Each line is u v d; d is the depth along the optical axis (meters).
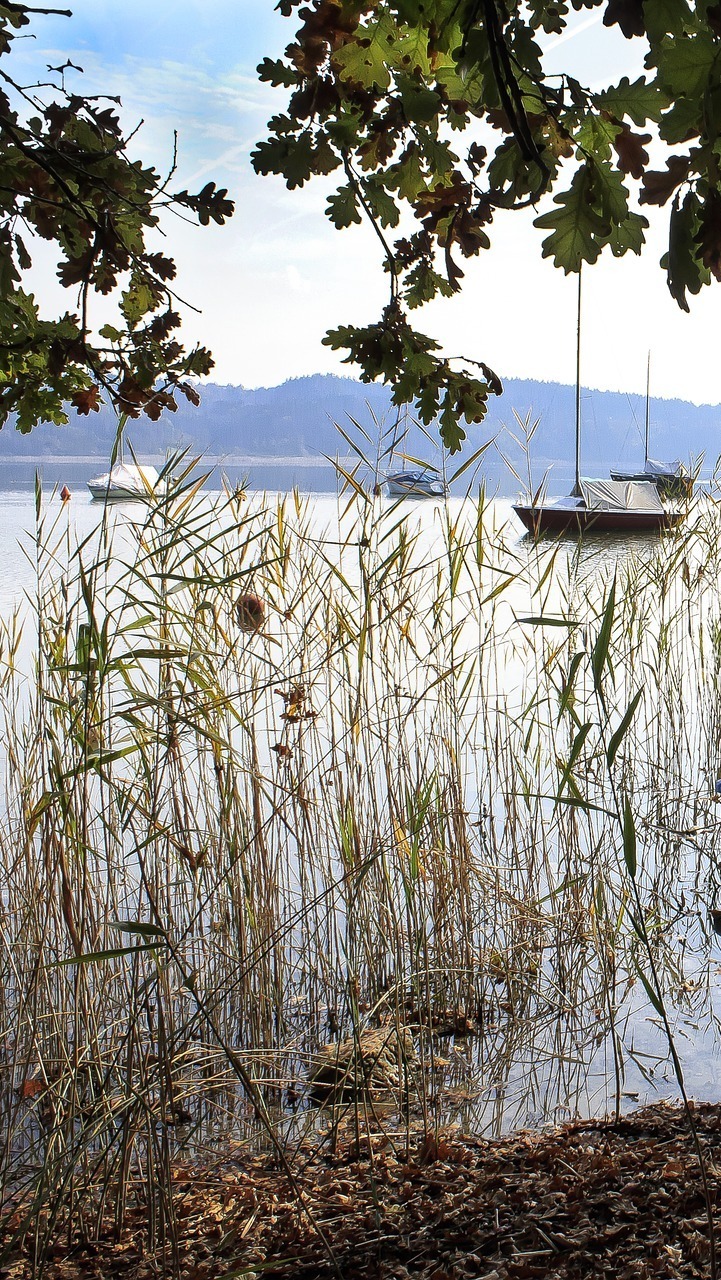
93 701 2.80
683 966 4.30
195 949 3.92
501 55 1.55
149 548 3.17
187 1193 2.85
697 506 6.16
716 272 1.44
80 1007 3.30
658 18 1.39
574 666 2.64
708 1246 2.19
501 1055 3.71
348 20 1.86
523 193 1.79
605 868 4.43
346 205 2.12
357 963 4.03
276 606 4.04
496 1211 2.49
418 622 4.66
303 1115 3.38
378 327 2.24
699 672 6.62
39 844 4.32
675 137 1.43
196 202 2.26
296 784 4.25
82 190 2.24
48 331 2.60
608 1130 3.00
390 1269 2.28
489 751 5.18
